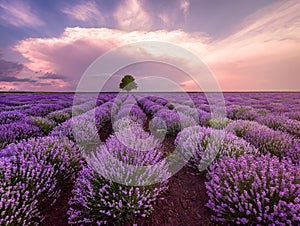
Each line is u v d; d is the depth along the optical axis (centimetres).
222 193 256
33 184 257
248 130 539
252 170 264
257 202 204
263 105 1344
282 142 414
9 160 276
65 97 2241
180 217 253
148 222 241
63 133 529
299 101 1648
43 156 327
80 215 244
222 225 234
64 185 334
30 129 543
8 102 1398
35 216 244
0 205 202
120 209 233
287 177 235
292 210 185
